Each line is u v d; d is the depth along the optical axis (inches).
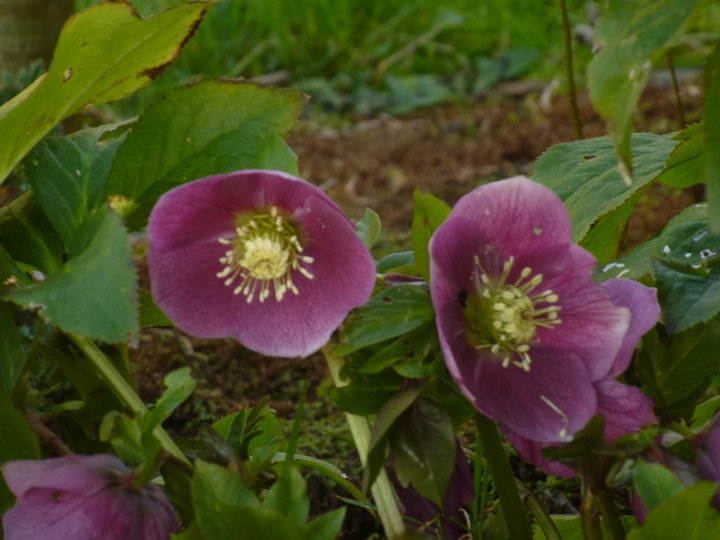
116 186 21.6
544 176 25.0
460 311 19.9
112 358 21.7
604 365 20.0
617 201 23.6
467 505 21.5
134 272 19.3
